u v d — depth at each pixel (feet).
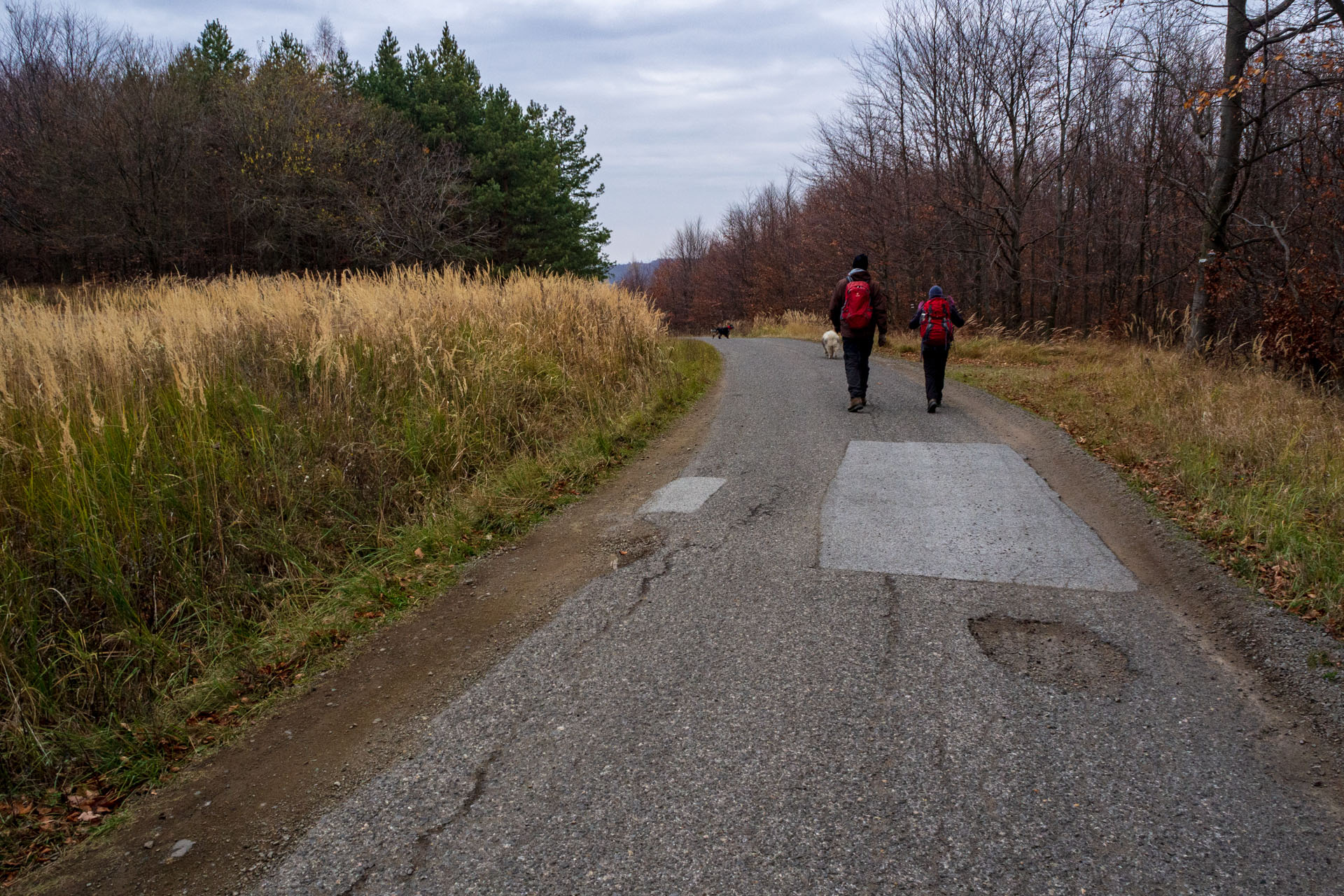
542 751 9.22
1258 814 7.60
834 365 46.37
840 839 7.48
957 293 91.56
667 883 7.05
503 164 102.22
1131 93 69.10
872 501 18.07
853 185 84.89
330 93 89.66
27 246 86.74
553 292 36.47
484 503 18.33
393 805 8.46
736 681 10.50
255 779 9.23
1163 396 26.73
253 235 90.68
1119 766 8.39
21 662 10.96
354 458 18.48
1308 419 21.39
